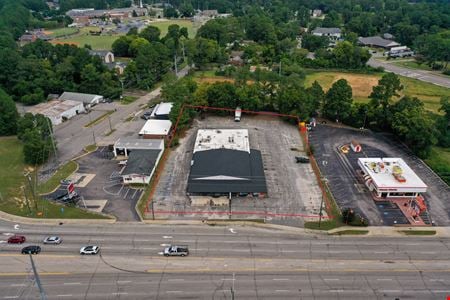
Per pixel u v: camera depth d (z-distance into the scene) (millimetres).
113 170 95188
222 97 126812
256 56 192375
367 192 86250
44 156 98188
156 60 167375
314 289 58000
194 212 78375
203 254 65812
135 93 155500
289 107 123562
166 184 88500
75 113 133250
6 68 143375
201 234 71562
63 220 75312
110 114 133500
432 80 170625
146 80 158625
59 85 149375
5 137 116188
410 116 107125
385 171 89250
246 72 142750
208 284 58875
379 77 175500
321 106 128875
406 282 59625
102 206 80062
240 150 98375
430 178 92375
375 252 66812
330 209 79688
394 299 56219
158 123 116188
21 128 106812
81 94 145000
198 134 108250
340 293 57312
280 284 59000
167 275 60781
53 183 89000
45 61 157000
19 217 76125
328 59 191250
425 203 82188
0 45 180750
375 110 118125
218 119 126750
